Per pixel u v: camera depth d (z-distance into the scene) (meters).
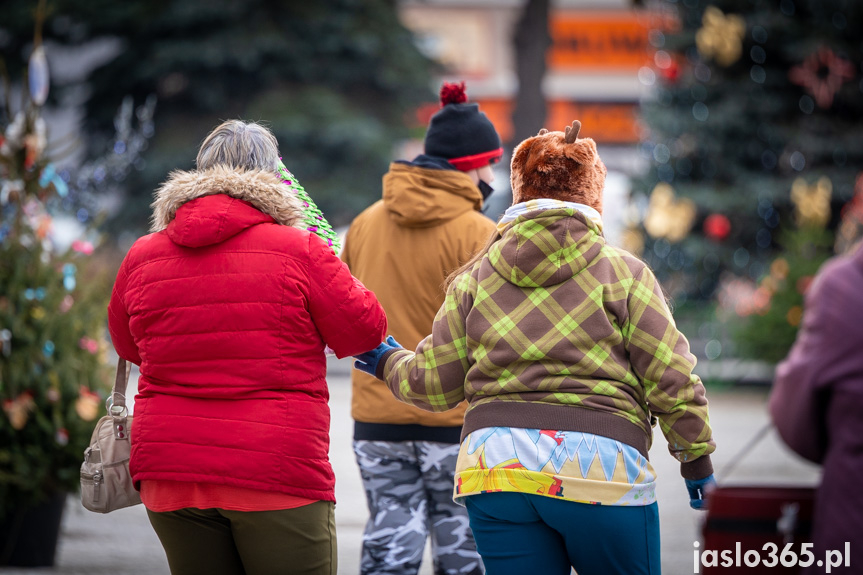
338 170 70.25
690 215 43.22
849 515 7.19
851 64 43.56
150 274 8.94
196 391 8.68
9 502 15.84
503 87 116.06
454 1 115.69
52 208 18.48
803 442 7.51
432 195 12.11
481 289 8.88
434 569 12.42
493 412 8.59
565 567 8.72
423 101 75.25
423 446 11.95
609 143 119.62
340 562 16.70
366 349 9.16
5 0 69.62
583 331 8.53
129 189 66.88
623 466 8.37
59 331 16.44
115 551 17.62
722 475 15.48
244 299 8.68
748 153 44.50
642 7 45.38
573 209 8.65
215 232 8.76
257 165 9.52
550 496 8.27
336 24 70.00
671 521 19.81
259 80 70.50
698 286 44.66
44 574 15.77
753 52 43.78
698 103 44.12
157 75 68.06
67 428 16.03
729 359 41.00
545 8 52.84
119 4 68.62
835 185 43.88
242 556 8.89
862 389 7.16
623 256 8.85
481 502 8.64
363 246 12.75
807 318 7.54
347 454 26.44
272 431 8.58
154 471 8.70
